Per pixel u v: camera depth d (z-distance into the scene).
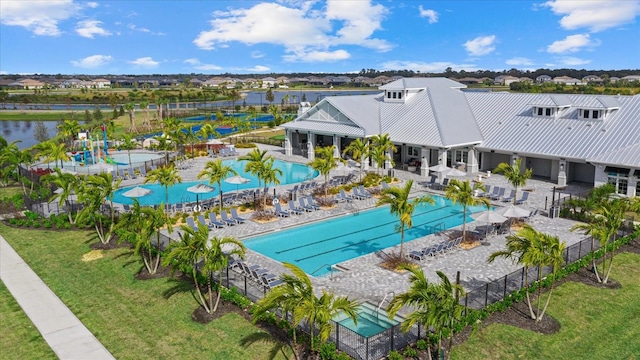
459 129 48.50
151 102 152.62
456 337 18.39
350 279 24.28
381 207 38.03
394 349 17.47
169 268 25.16
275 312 19.61
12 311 20.91
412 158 53.44
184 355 17.48
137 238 24.84
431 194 41.81
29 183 43.00
